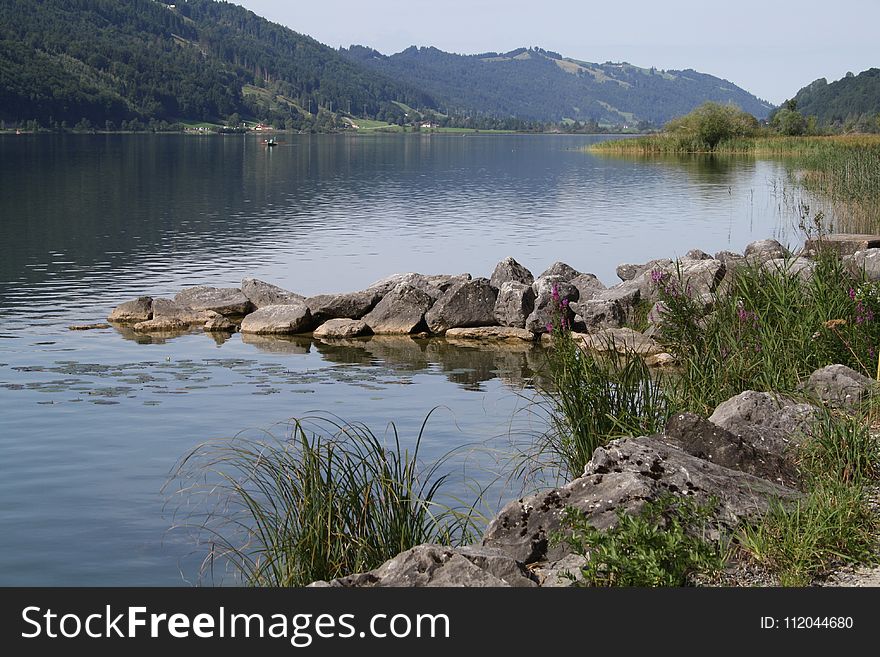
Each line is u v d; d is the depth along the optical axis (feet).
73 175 226.79
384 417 43.91
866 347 37.17
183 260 97.96
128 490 33.94
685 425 27.81
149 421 42.96
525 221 135.13
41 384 49.83
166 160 308.40
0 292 79.10
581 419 32.42
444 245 110.01
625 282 67.46
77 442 39.81
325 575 24.31
